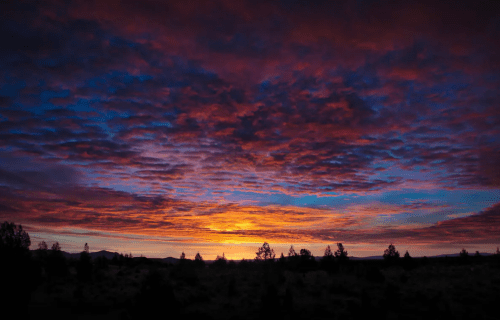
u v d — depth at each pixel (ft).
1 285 60.13
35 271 67.46
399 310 79.71
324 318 73.10
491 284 123.65
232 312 79.92
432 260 254.68
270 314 74.79
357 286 124.77
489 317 73.31
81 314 75.87
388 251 205.05
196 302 94.63
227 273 192.13
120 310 80.28
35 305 85.81
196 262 229.25
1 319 59.77
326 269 179.32
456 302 88.74
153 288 71.20
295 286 125.49
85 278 144.05
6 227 66.28
